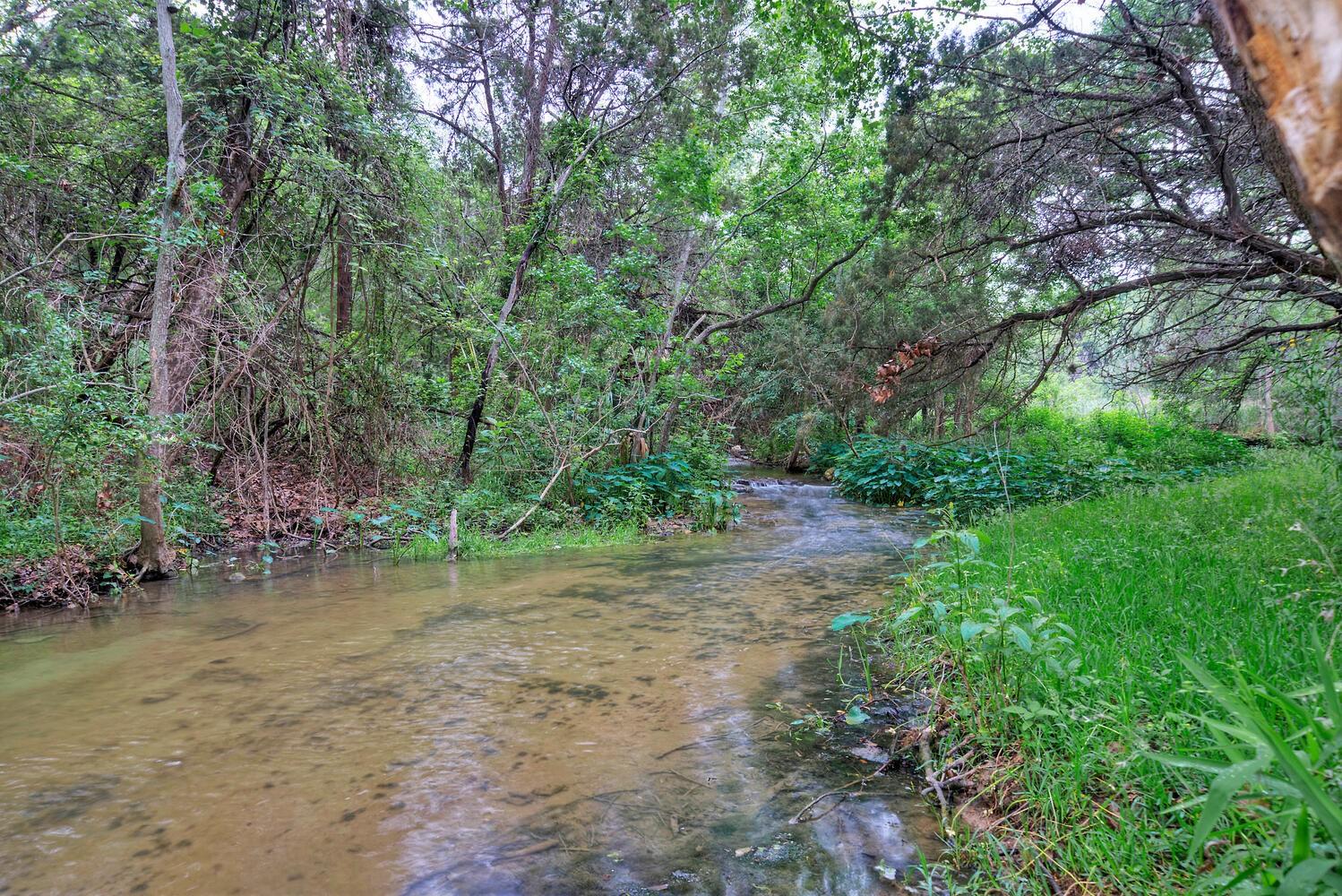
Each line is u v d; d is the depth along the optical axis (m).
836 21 7.65
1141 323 7.38
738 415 21.81
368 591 6.51
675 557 8.36
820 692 3.92
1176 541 5.34
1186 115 5.80
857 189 14.41
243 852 2.43
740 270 17.73
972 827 2.54
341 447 10.53
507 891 2.22
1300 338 7.21
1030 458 12.68
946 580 5.08
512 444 11.34
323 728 3.47
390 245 9.95
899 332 9.14
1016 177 6.82
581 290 11.90
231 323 8.78
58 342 6.14
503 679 4.15
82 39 8.90
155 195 6.77
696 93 14.09
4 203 8.13
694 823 2.62
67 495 6.66
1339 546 4.38
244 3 9.05
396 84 11.84
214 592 6.47
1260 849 1.61
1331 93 0.96
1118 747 2.53
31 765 3.09
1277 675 2.61
